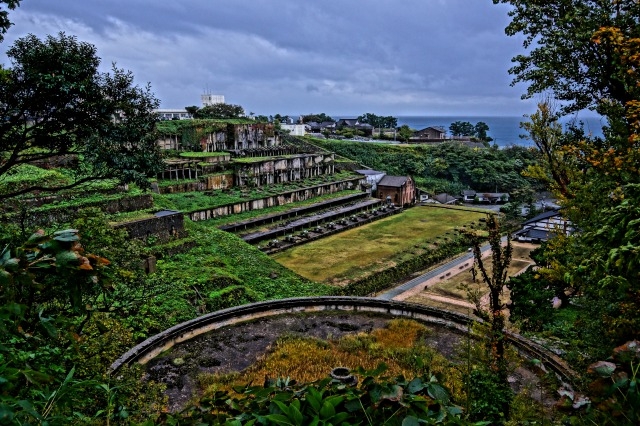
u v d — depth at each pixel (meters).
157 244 40.09
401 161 108.81
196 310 30.45
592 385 3.94
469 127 173.12
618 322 9.49
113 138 17.77
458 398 13.54
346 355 20.69
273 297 36.72
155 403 15.68
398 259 51.44
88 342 13.89
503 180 100.25
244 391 4.64
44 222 33.00
